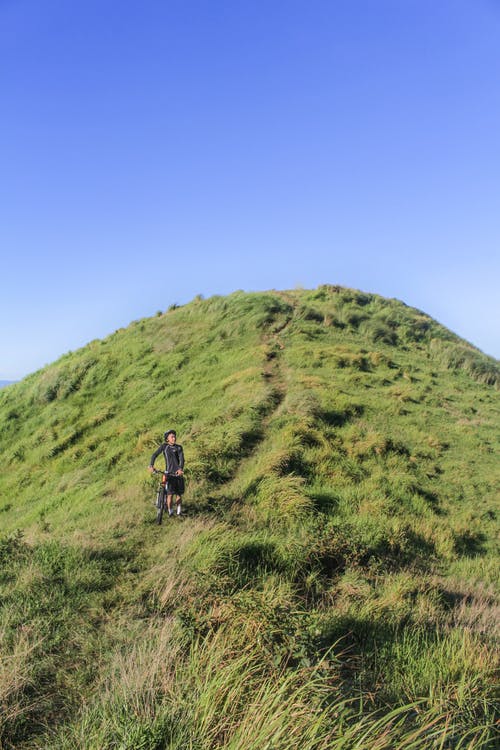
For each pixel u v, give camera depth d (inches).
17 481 765.3
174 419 721.0
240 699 164.2
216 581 263.1
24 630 221.9
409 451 619.2
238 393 753.6
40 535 391.2
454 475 584.7
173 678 180.4
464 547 440.1
